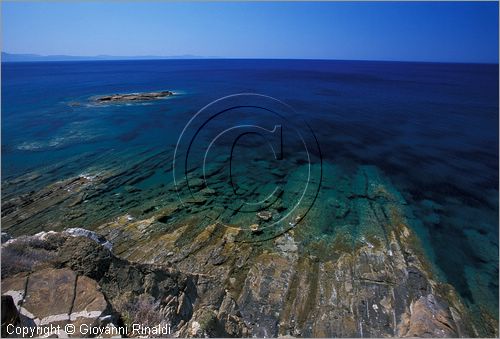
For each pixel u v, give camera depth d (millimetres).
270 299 12375
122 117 42125
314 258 14461
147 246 15164
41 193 20281
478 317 11797
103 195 20078
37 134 34031
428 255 14953
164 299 8695
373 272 13625
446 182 22547
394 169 24734
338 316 11641
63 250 8617
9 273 7449
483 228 17188
